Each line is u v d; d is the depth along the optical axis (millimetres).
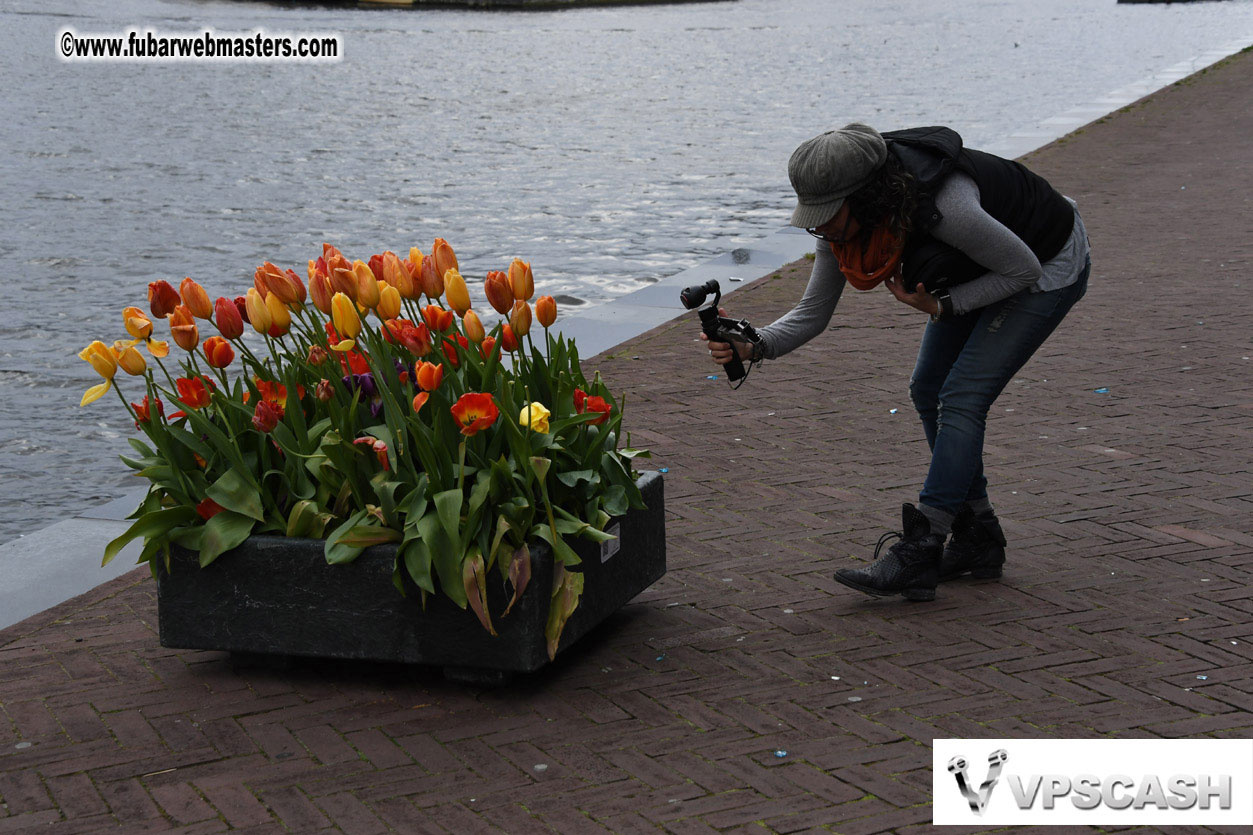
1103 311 8656
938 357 4398
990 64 30875
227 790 3230
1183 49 33562
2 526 5750
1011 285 3910
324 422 3865
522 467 3689
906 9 54500
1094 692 3586
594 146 19172
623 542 4055
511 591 3660
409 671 3906
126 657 4070
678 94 25734
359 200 14836
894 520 5043
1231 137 17422
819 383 7203
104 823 3102
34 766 3385
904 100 23859
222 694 3787
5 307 9836
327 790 3217
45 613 4453
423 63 32625
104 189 15461
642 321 8992
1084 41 36938
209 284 10703
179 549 3852
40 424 7234
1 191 15188
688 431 6355
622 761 3307
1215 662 3748
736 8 55938
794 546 4805
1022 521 4988
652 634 4086
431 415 3816
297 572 3787
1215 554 4582
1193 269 9938
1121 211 12648
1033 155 16703
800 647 3947
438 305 3912
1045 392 6812
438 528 3631
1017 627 4031
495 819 3055
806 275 10438
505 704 3666
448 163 17688
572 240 12492
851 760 3262
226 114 23234
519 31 42844
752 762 3273
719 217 13578
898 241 3846
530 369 3984
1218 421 6203
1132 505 5109
